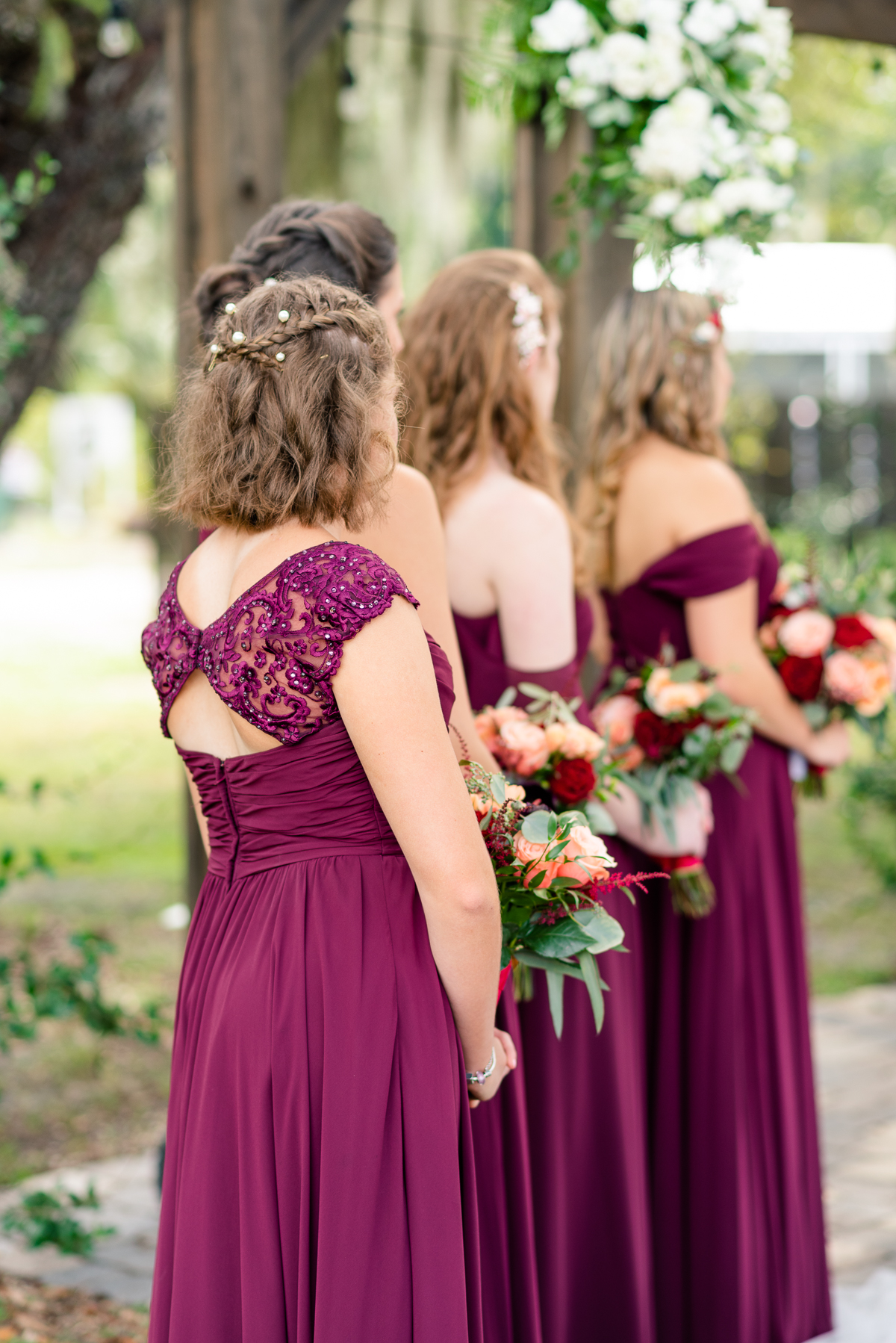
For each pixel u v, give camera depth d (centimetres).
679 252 289
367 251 212
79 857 348
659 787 244
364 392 154
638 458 267
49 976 347
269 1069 152
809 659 268
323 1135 149
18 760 944
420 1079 151
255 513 153
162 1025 358
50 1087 421
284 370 152
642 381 266
